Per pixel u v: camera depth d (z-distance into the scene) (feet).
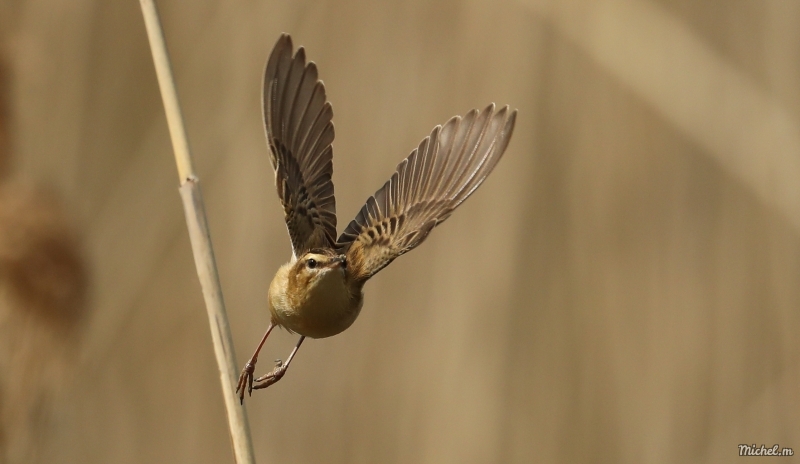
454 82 37.27
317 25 37.40
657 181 37.91
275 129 18.43
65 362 27.61
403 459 35.55
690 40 34.65
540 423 35.96
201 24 37.22
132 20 36.52
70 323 27.30
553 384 36.19
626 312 37.14
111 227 34.58
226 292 36.52
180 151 19.86
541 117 37.29
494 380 35.94
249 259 36.50
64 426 31.12
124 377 35.12
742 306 37.45
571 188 37.37
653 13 35.12
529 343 36.40
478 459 35.32
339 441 36.09
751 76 38.01
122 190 35.17
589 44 34.83
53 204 27.86
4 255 26.08
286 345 36.86
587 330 36.76
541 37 37.37
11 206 26.73
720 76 34.47
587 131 37.58
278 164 18.52
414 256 37.17
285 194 18.78
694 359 36.96
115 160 35.50
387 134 36.94
